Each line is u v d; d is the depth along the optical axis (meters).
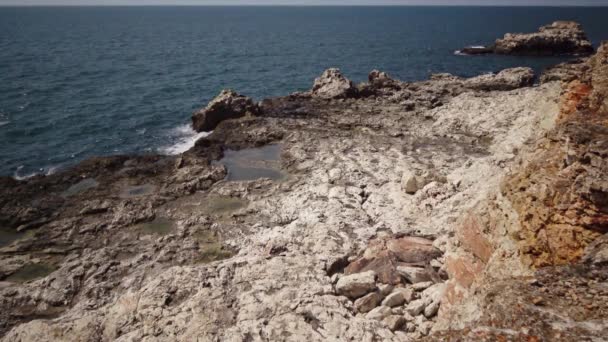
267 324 17.25
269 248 25.30
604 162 12.09
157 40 156.62
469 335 9.07
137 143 47.69
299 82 82.31
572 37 104.44
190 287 20.92
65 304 23.02
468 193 26.28
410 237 22.97
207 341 16.59
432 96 57.38
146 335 17.44
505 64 95.56
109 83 75.38
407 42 146.75
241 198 33.78
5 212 31.11
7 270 25.69
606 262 10.24
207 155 41.47
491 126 44.84
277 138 45.66
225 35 182.50
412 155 39.59
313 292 19.38
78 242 28.39
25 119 53.09
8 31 175.12
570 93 23.80
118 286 24.05
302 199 32.12
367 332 16.41
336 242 25.05
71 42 138.75
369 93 60.09
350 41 152.75
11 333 19.17
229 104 51.53
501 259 14.67
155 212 31.84
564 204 12.64
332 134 45.59
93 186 35.97
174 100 65.75
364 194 32.72
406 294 18.30
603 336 8.34
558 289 9.73
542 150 16.08
